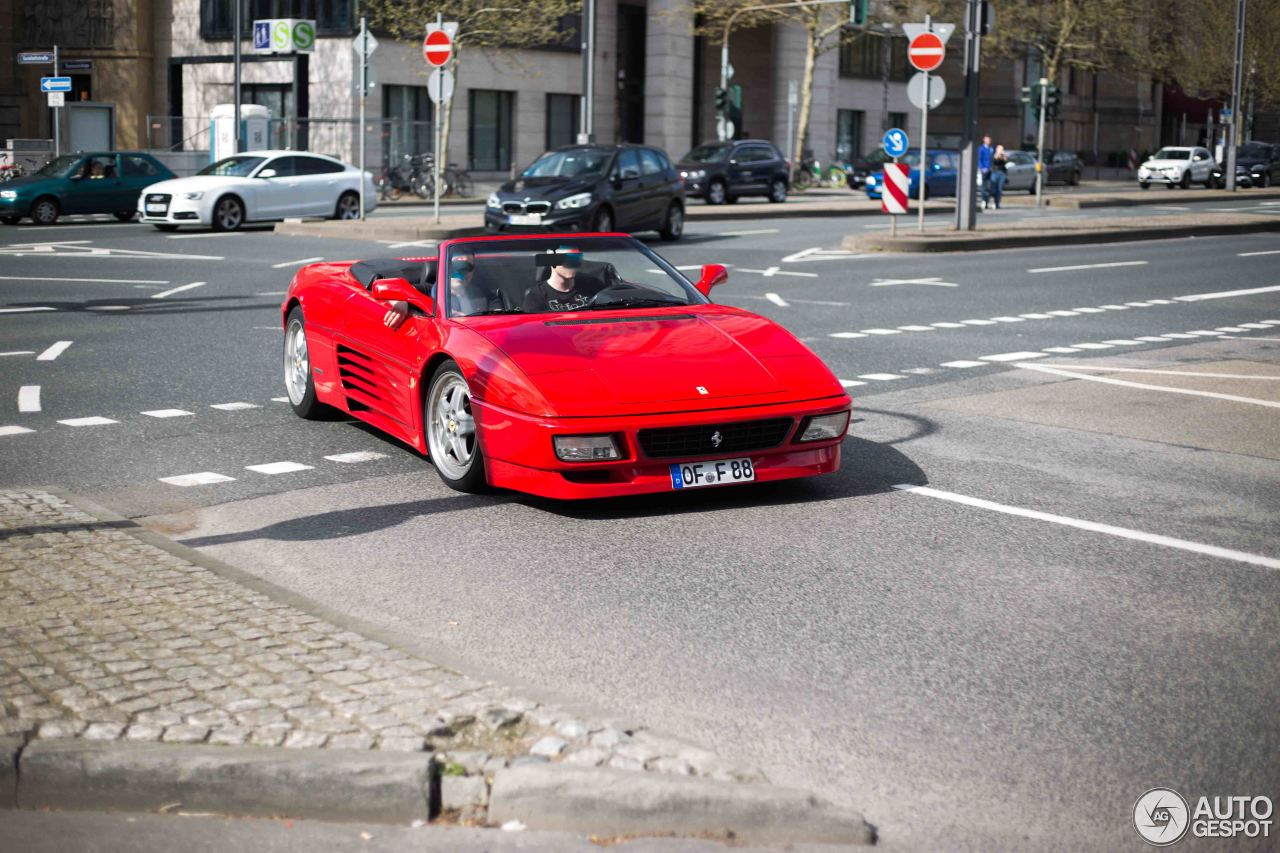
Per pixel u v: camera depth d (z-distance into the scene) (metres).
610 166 25.25
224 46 49.78
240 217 28.69
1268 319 15.64
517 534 6.59
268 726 3.95
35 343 12.66
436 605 5.52
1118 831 3.68
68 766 3.77
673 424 6.76
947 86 82.62
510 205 24.55
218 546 6.35
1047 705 4.52
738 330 7.70
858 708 4.48
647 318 7.77
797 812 3.61
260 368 11.52
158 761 3.75
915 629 5.26
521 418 6.77
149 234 27.20
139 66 50.94
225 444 8.59
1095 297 17.72
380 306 8.33
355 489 7.47
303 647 4.66
